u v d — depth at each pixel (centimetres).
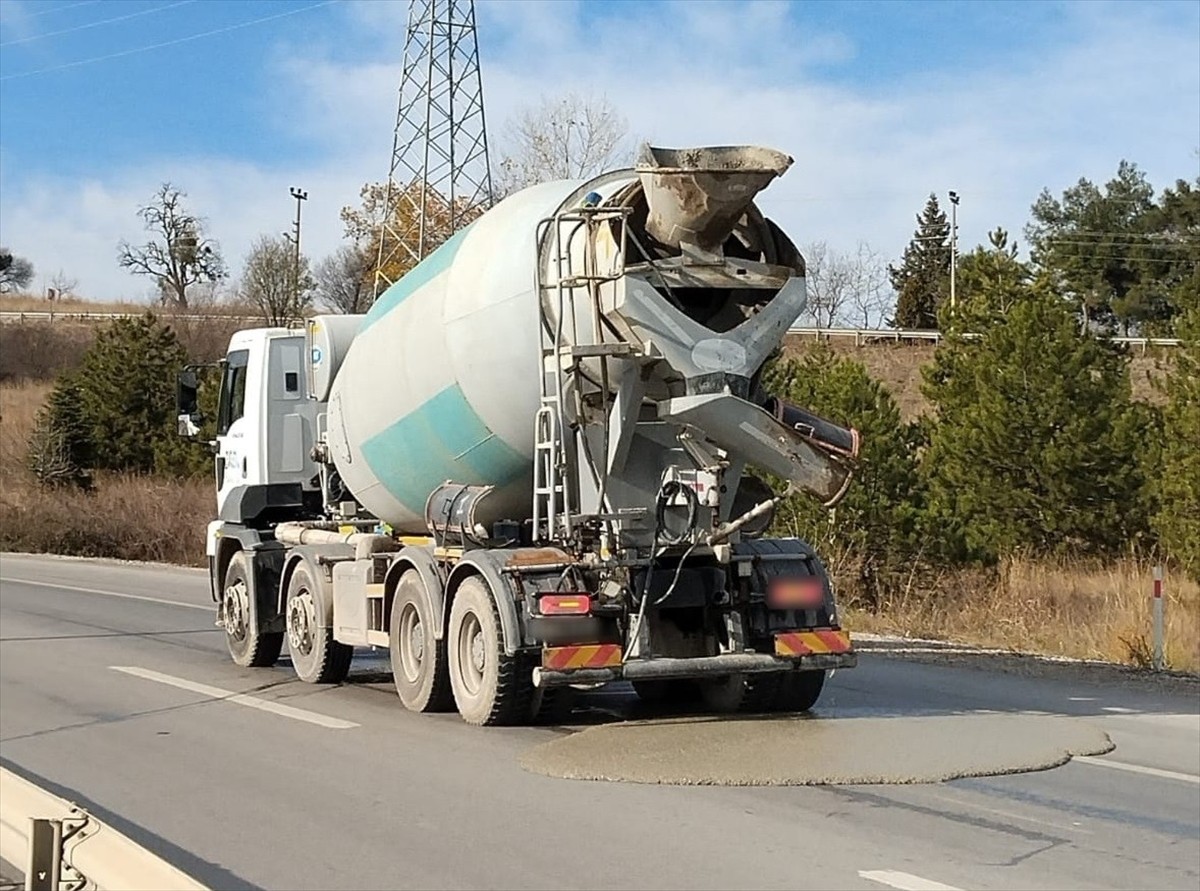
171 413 4572
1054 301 2552
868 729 998
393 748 979
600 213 973
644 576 1005
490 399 1070
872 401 2245
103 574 2928
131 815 797
